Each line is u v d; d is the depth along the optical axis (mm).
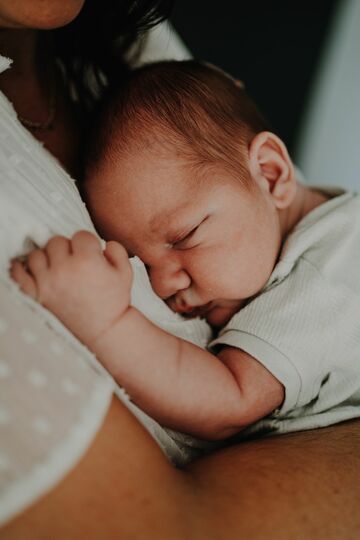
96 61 1038
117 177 841
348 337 764
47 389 412
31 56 838
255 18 2061
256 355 724
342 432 672
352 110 2166
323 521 514
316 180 2268
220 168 830
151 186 823
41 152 665
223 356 741
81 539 413
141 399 623
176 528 452
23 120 830
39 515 403
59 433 396
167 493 472
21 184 563
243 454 597
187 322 776
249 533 484
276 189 891
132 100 900
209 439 697
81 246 565
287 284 797
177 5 2006
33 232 551
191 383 651
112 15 983
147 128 858
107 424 472
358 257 822
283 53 2111
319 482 554
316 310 764
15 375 404
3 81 810
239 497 515
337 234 841
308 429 723
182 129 855
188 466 590
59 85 942
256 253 814
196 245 803
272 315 761
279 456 589
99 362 562
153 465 486
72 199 655
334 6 2029
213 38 2096
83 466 436
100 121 899
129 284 595
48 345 445
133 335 595
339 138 2215
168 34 1294
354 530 517
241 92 988
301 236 830
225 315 845
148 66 982
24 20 625
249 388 705
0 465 367
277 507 514
